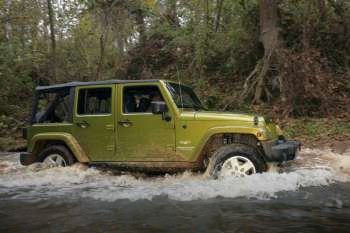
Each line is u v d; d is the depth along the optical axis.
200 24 17.30
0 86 15.45
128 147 6.76
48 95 7.83
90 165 7.01
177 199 5.43
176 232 4.25
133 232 4.29
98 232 4.33
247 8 15.51
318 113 12.73
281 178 5.94
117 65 19.28
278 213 4.75
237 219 4.57
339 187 5.85
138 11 19.28
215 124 6.30
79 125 7.12
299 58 13.16
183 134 6.44
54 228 4.51
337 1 15.11
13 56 14.78
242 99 14.16
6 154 11.23
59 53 18.55
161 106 6.36
